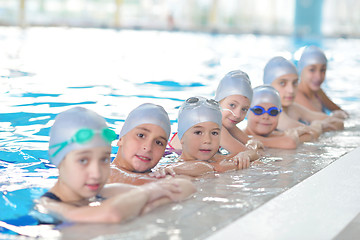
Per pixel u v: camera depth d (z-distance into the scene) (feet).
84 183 8.78
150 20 106.22
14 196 10.02
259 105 16.22
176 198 9.44
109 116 19.56
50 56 41.32
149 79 32.22
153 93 26.48
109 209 8.20
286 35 93.09
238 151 14.26
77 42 55.16
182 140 12.89
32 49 45.52
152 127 11.37
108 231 7.79
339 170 11.51
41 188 10.65
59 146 8.82
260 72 37.42
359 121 20.88
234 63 43.52
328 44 71.82
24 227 8.20
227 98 14.61
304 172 12.16
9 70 32.04
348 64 45.88
